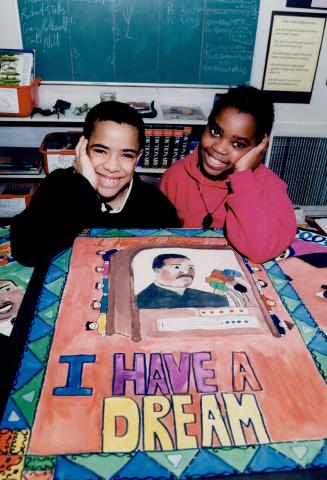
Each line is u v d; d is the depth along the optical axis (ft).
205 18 8.52
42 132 9.53
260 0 8.43
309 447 1.55
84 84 8.96
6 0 8.05
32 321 2.11
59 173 3.69
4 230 3.34
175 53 8.83
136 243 2.88
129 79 9.03
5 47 8.53
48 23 8.31
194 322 2.12
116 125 3.42
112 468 1.44
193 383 1.78
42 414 1.62
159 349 1.95
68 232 3.14
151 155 8.77
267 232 2.99
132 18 8.39
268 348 1.99
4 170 8.55
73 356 1.90
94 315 2.15
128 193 4.11
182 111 8.86
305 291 2.47
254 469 1.47
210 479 1.43
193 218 4.90
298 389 1.79
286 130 9.29
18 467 1.43
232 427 1.61
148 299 2.27
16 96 7.86
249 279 2.53
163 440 1.55
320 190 10.00
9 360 1.88
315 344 2.04
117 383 1.77
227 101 3.87
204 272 2.56
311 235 3.29
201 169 4.66
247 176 3.64
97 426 1.58
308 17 8.62
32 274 2.60
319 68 9.23
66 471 1.42
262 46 8.93
